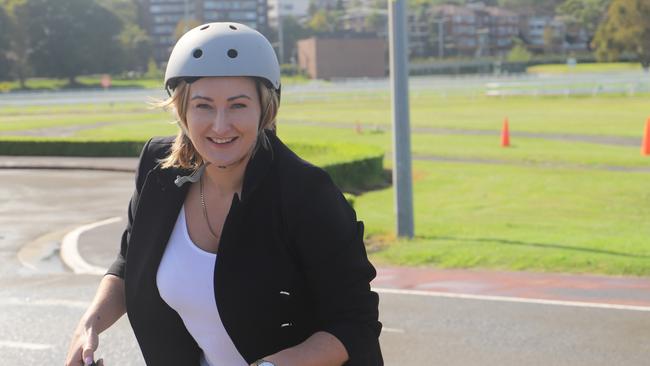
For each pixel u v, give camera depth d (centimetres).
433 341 770
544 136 3656
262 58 236
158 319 259
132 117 5612
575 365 694
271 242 238
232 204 239
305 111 5825
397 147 1331
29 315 878
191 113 238
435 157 2911
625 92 6706
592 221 1548
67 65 13925
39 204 1948
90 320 261
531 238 1309
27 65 13925
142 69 17325
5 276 1121
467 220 1571
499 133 3866
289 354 231
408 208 1338
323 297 239
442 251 1207
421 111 5494
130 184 2370
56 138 3494
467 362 707
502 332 796
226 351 252
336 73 15488
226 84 234
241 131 236
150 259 253
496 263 1134
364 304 240
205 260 246
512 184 2141
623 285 998
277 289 240
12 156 3422
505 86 7769
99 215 1756
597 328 806
